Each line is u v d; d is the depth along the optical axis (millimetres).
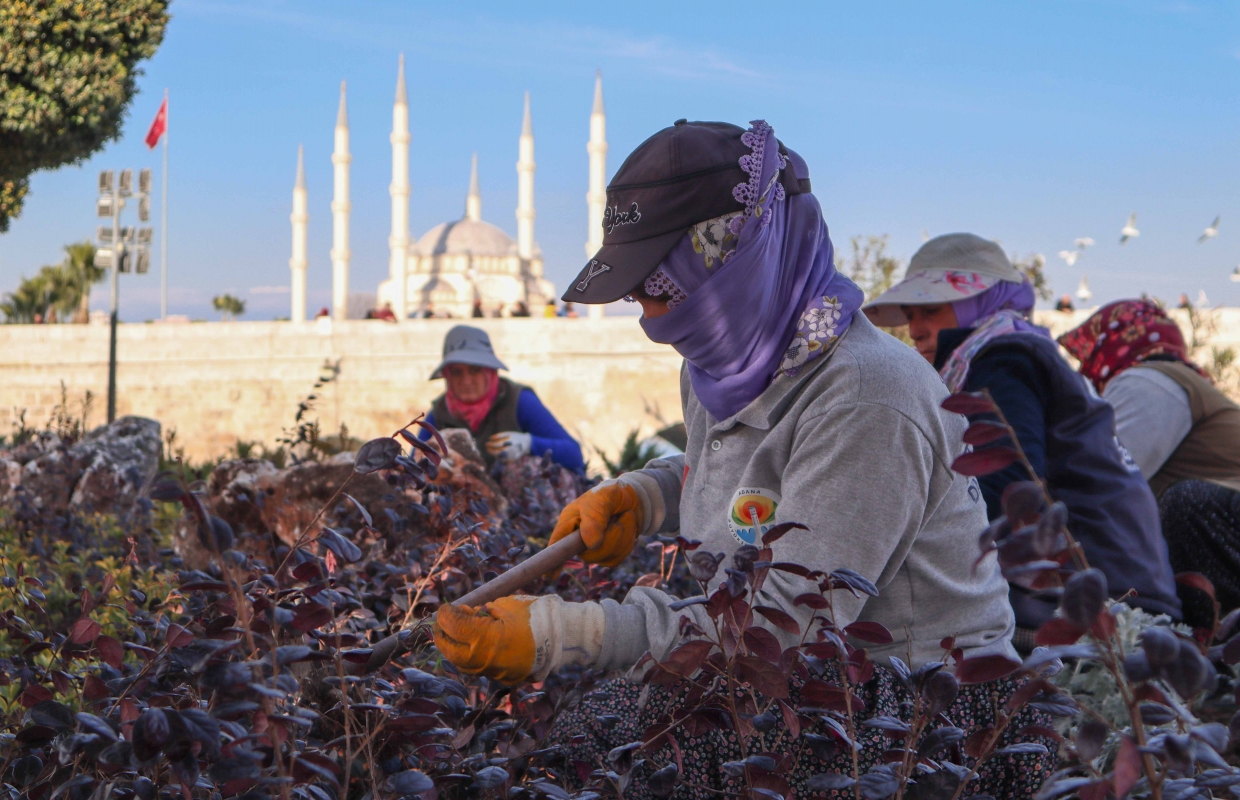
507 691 1767
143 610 2207
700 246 1769
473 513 2461
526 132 76188
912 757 1377
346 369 33750
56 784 1454
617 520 2047
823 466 1674
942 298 3557
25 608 2600
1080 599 999
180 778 1161
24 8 16031
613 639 1669
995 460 1113
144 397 34281
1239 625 1200
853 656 1434
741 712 1538
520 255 75688
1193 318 10172
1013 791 1723
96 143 17719
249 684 1111
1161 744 1030
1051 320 23344
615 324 32531
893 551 1693
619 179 1856
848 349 1736
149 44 17328
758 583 1410
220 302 60594
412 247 76875
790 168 1845
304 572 1435
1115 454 3031
